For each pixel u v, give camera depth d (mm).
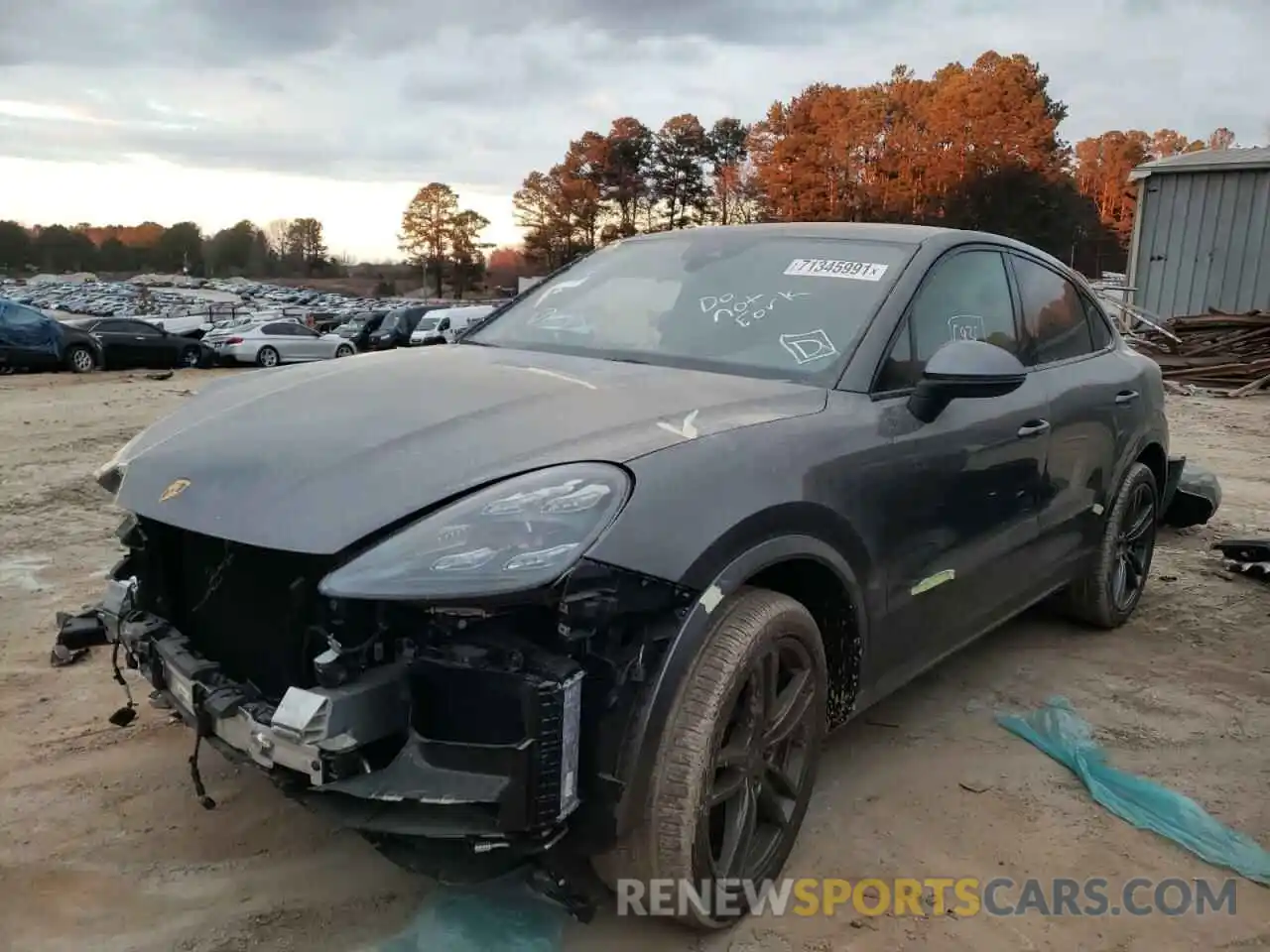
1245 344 15422
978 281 3521
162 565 2539
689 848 2186
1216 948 2494
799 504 2379
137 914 2471
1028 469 3520
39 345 20812
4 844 2734
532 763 1947
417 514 2080
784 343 3016
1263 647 4473
